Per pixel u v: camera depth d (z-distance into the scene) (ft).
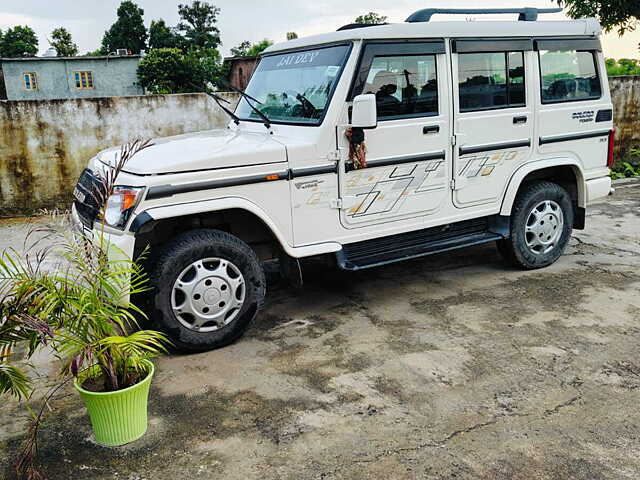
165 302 12.95
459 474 9.36
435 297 16.79
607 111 19.21
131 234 12.34
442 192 16.24
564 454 9.81
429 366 12.83
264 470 9.58
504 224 17.69
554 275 18.22
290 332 14.78
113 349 9.66
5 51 218.59
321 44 15.38
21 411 11.52
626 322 14.76
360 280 18.47
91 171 14.53
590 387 11.84
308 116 14.75
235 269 13.64
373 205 15.20
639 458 9.68
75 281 10.04
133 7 221.87
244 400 11.67
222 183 13.07
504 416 10.91
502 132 16.90
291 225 14.16
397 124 15.06
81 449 10.23
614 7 35.70
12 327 9.41
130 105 27.73
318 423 10.83
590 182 19.11
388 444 10.16
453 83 15.85
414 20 16.12
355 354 13.48
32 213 27.02
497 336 14.17
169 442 10.37
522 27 16.93
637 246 21.09
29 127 26.30
